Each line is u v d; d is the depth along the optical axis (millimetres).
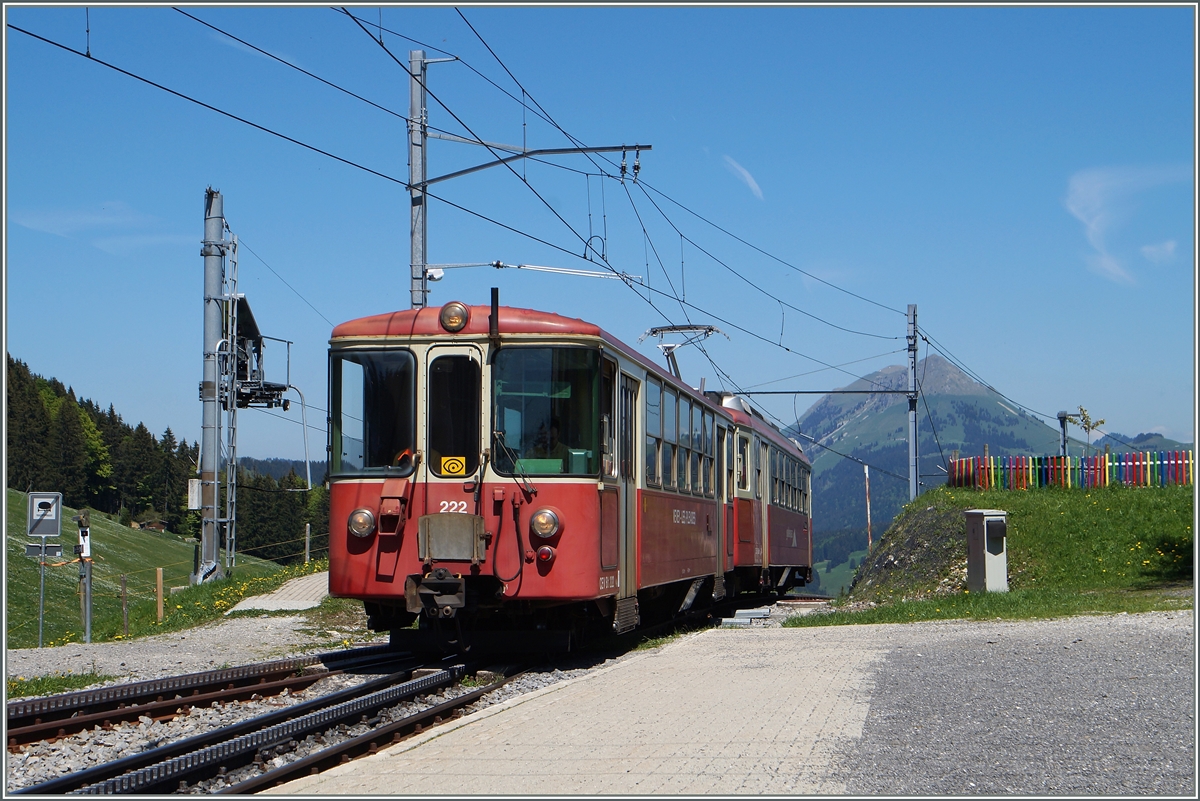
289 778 6910
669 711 8797
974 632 13891
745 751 7129
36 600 51906
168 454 138000
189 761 6922
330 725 8508
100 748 8172
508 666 12281
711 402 18672
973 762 6652
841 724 8008
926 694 9211
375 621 12648
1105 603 16188
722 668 11547
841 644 13508
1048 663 10594
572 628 12461
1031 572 20891
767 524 24344
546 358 11828
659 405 14914
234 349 26172
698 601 18516
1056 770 6402
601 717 8602
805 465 31844
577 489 11664
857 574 29828
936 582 21094
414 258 18094
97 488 131500
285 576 28484
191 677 10281
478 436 11703
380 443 11820
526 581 11484
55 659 13430
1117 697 8586
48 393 143875
